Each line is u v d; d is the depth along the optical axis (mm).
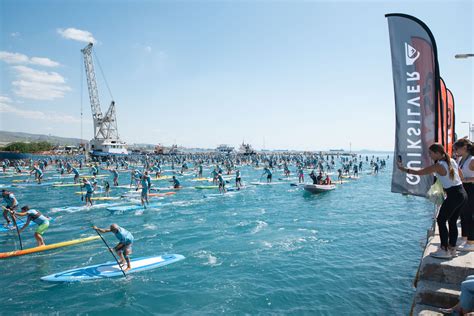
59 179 41750
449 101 11266
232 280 10148
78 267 11383
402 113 7441
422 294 5578
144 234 15633
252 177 47688
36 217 13242
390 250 13000
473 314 4645
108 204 23531
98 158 80625
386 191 32375
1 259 12141
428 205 24188
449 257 6047
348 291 9266
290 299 8859
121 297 9109
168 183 38438
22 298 9086
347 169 54750
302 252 12789
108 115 85125
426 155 7207
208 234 15594
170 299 8977
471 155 6574
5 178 43438
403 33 7379
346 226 17219
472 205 6566
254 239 14664
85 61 82375
